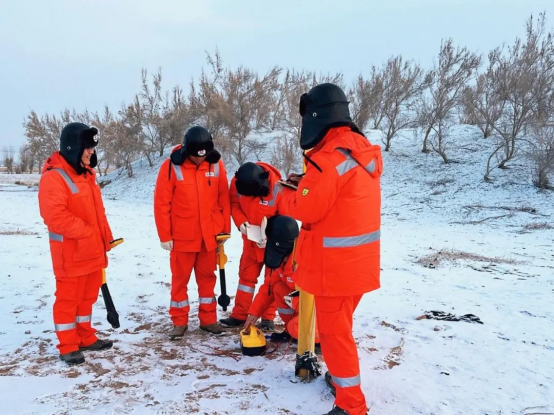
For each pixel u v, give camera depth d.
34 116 43.88
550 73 23.98
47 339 4.61
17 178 50.50
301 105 3.14
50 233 4.02
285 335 4.56
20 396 3.33
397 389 3.45
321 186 2.81
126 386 3.52
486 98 28.17
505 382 3.61
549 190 20.50
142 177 35.41
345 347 2.98
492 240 13.59
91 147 4.03
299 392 3.43
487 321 5.41
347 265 2.91
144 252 10.26
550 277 8.55
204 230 4.58
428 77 29.50
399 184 24.14
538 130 21.84
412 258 10.48
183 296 4.71
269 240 4.25
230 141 33.31
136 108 37.19
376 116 31.64
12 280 7.16
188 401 3.26
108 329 4.93
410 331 4.88
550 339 4.71
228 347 4.41
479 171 23.92
